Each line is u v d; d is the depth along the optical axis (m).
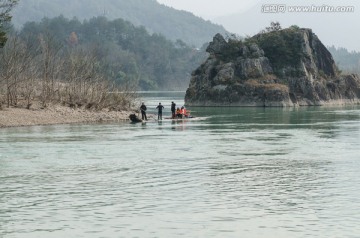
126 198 32.50
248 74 187.62
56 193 33.91
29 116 90.00
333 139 64.75
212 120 102.31
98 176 39.53
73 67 112.00
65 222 27.44
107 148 55.72
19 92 107.75
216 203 31.17
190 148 55.78
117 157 49.16
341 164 44.75
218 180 37.91
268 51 196.50
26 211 29.58
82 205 30.83
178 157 49.12
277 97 179.62
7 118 85.81
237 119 105.69
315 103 191.88
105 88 112.81
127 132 74.31
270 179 38.22
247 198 32.38
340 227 26.36
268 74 191.00
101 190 34.72
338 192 33.72
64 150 54.06
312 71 198.50
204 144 59.53
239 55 193.12
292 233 25.53
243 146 57.62
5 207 30.45
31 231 26.00
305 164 44.94
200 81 190.75
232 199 32.12
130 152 52.56
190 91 190.50
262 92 181.00
